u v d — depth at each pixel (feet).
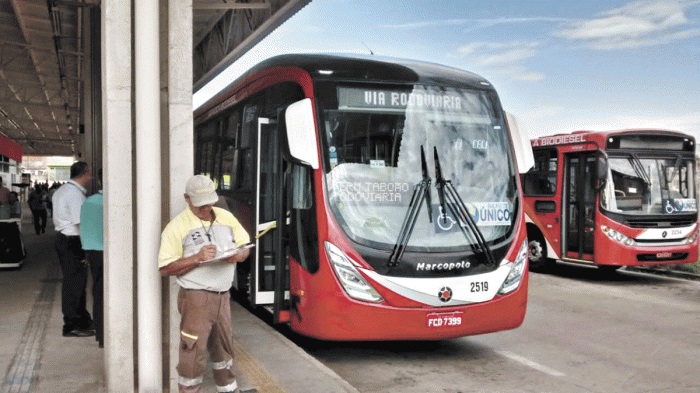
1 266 42.11
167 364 18.24
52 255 51.16
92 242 22.07
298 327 24.29
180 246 15.76
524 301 24.58
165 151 18.25
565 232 46.93
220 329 16.34
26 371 19.76
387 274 22.52
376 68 24.97
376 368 23.62
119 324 17.72
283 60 27.66
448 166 24.49
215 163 39.60
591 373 23.13
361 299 22.35
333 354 25.62
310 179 23.68
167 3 18.10
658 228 43.14
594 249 43.65
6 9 61.21
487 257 23.70
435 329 22.72
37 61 83.30
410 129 24.57
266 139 27.35
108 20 17.46
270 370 20.75
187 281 15.79
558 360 24.82
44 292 33.76
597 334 29.17
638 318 32.60
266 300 26.89
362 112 24.23
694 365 24.23
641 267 51.16
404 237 22.99
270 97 28.32
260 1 51.67
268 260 26.99
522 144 25.88
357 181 23.45
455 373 23.00
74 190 24.36
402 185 23.76
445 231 23.58
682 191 44.32
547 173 48.78
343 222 22.90
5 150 68.74
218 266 15.93
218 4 48.42
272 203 26.94
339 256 22.57
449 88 25.62
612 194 43.01
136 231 17.92
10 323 26.40
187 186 15.66
